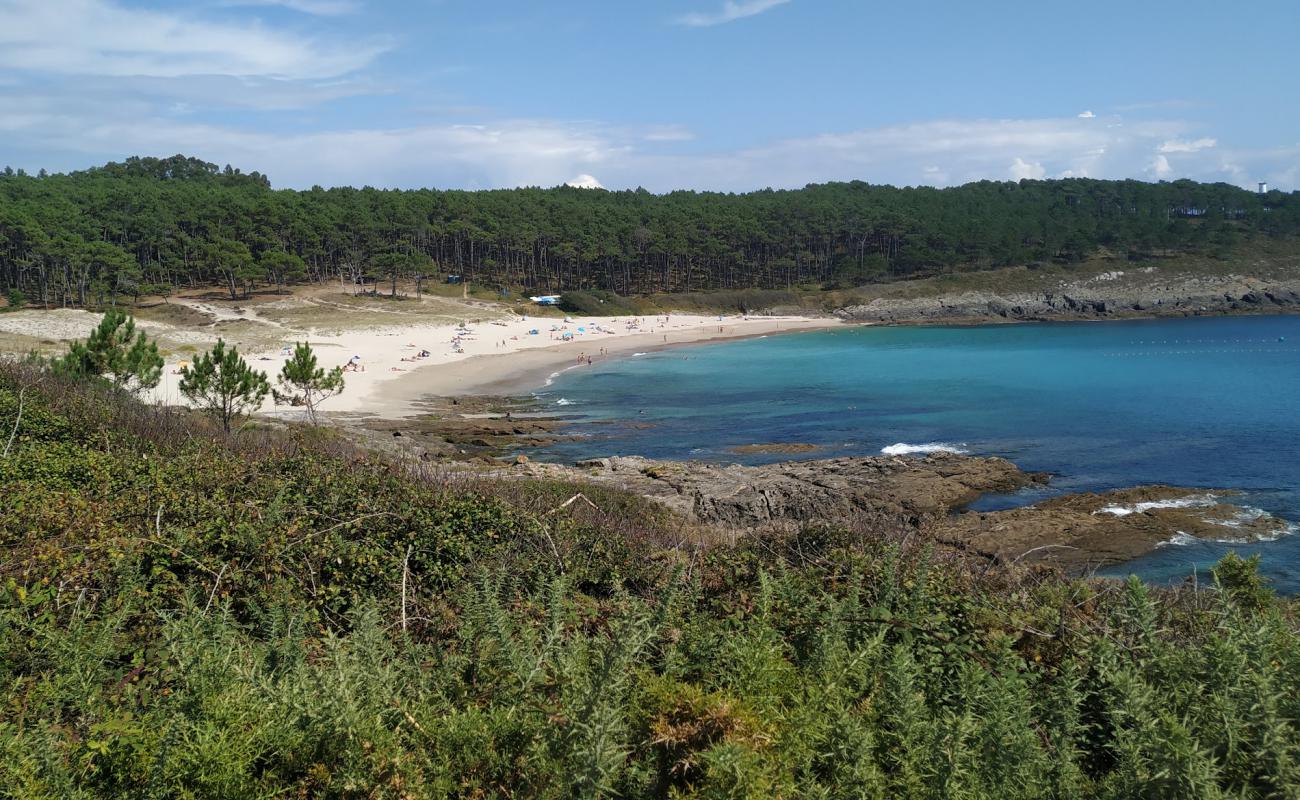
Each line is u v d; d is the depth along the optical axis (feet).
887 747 11.94
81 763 11.85
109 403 45.16
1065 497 71.87
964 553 22.59
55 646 15.42
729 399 145.48
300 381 73.05
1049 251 388.57
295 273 306.14
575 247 352.90
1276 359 192.03
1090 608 17.10
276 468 28.89
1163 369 175.52
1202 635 15.26
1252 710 11.05
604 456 97.30
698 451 100.01
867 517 26.50
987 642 15.25
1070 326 308.19
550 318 295.48
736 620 16.28
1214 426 107.86
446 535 22.91
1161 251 388.98
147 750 12.14
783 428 114.73
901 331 295.28
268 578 19.93
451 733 12.39
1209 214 433.89
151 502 23.81
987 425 112.57
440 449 95.66
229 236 296.51
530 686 13.12
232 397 63.10
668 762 11.65
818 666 14.24
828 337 273.95
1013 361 197.98
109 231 289.12
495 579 19.74
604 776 10.44
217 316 244.42
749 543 23.67
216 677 13.75
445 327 251.80
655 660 15.31
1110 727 12.75
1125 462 87.76
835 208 418.92
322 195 362.53
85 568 18.52
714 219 388.16
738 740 11.21
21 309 227.61
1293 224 406.82
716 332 284.41
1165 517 64.69
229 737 12.08
